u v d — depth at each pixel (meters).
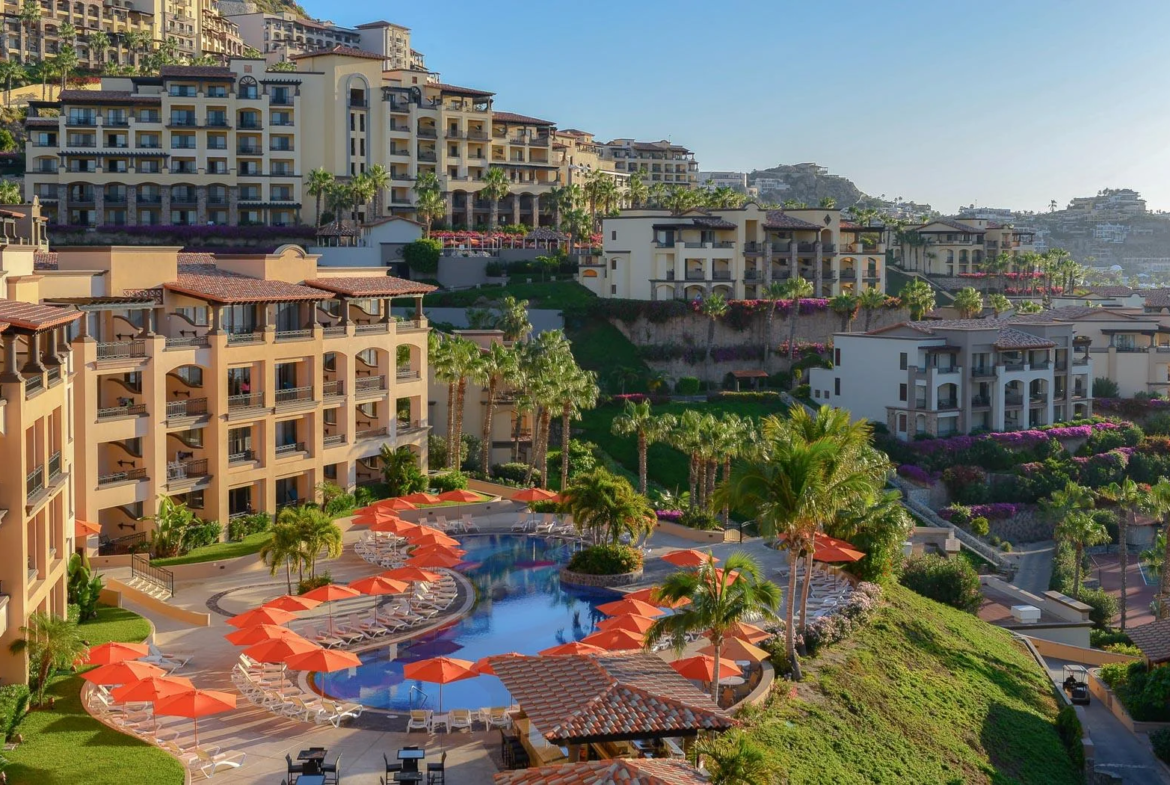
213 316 65.44
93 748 34.28
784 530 45.59
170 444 66.00
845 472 46.59
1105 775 49.09
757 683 44.31
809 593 58.31
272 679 42.72
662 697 31.50
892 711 45.94
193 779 33.44
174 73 141.75
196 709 33.88
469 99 165.50
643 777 27.44
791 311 134.88
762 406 123.69
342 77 148.38
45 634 38.31
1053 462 112.81
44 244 81.69
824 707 44.03
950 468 110.00
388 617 51.47
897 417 116.31
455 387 86.81
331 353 75.88
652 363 127.31
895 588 62.12
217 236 135.38
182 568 57.84
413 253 136.00
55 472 44.66
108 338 63.09
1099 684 59.34
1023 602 74.38
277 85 144.62
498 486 82.31
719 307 128.75
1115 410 133.50
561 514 70.62
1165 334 141.88
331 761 35.28
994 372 118.12
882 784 40.03
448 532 71.44
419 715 38.34
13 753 33.62
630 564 60.84
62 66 184.62
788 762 38.16
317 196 144.50
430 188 149.88
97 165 137.88
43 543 42.25
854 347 120.75
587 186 176.25
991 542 102.06
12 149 159.62
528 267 143.25
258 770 34.41
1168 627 58.38
